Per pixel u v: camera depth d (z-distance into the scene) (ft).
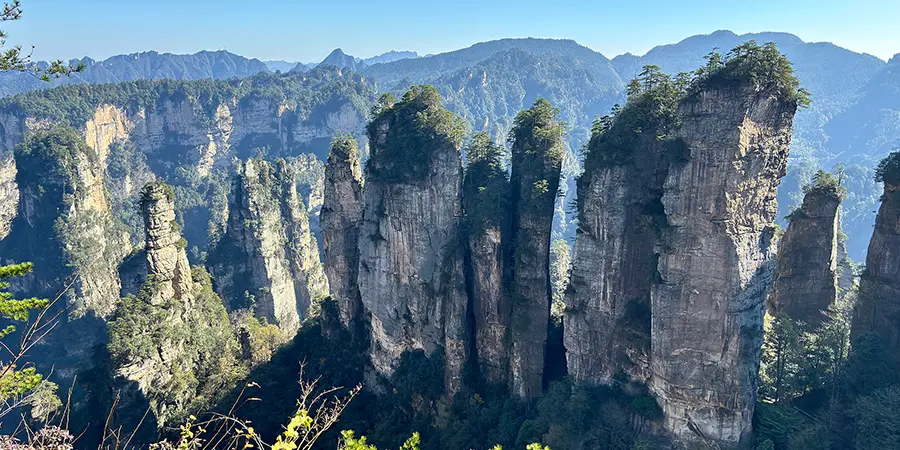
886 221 188.24
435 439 217.97
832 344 183.73
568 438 173.17
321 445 220.23
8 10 63.87
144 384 242.99
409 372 241.96
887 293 187.93
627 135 179.22
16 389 67.97
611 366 191.11
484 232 218.38
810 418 171.12
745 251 156.56
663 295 165.99
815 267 209.67
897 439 147.64
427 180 230.07
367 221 252.42
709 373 164.04
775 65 150.30
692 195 157.69
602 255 186.39
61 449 70.44
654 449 169.37
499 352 226.99
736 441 164.86
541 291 210.59
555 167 213.25
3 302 67.41
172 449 79.05
